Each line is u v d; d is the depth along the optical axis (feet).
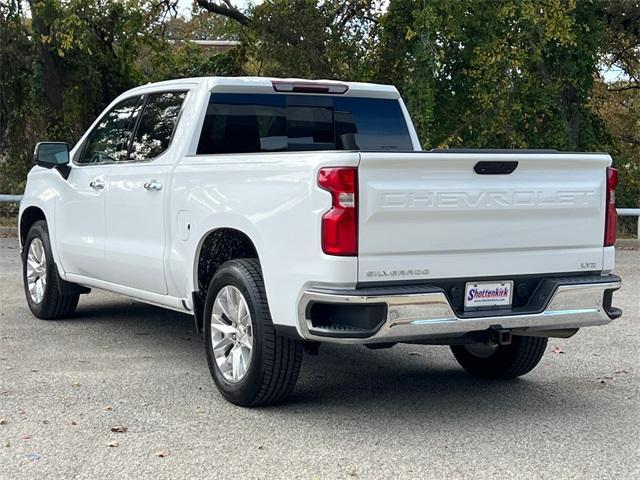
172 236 21.45
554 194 18.66
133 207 23.09
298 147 24.00
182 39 74.23
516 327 18.10
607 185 19.52
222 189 19.58
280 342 18.28
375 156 16.66
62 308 28.27
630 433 17.87
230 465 15.66
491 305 18.28
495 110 63.00
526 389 21.38
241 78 22.81
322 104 24.39
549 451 16.66
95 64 69.62
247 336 18.92
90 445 16.63
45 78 67.15
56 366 22.56
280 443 16.89
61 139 69.15
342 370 23.16
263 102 23.31
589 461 16.15
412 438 17.31
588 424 18.47
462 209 17.56
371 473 15.34
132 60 72.08
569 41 60.59
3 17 66.33
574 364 23.98
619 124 95.76
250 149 23.09
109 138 25.41
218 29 73.87
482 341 18.31
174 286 21.71
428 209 17.20
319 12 66.95
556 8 59.00
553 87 63.67
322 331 16.96
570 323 18.79
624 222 69.36
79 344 25.16
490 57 61.36
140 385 20.86
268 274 18.03
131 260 23.16
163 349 24.71
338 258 16.61
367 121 25.05
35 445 16.61
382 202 16.76
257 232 18.34
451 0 58.65
